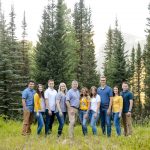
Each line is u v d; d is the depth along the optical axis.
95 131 14.38
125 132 14.60
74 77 44.84
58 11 45.59
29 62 50.03
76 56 52.34
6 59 35.34
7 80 34.84
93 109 14.45
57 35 43.41
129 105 14.53
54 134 14.60
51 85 14.62
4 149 9.88
